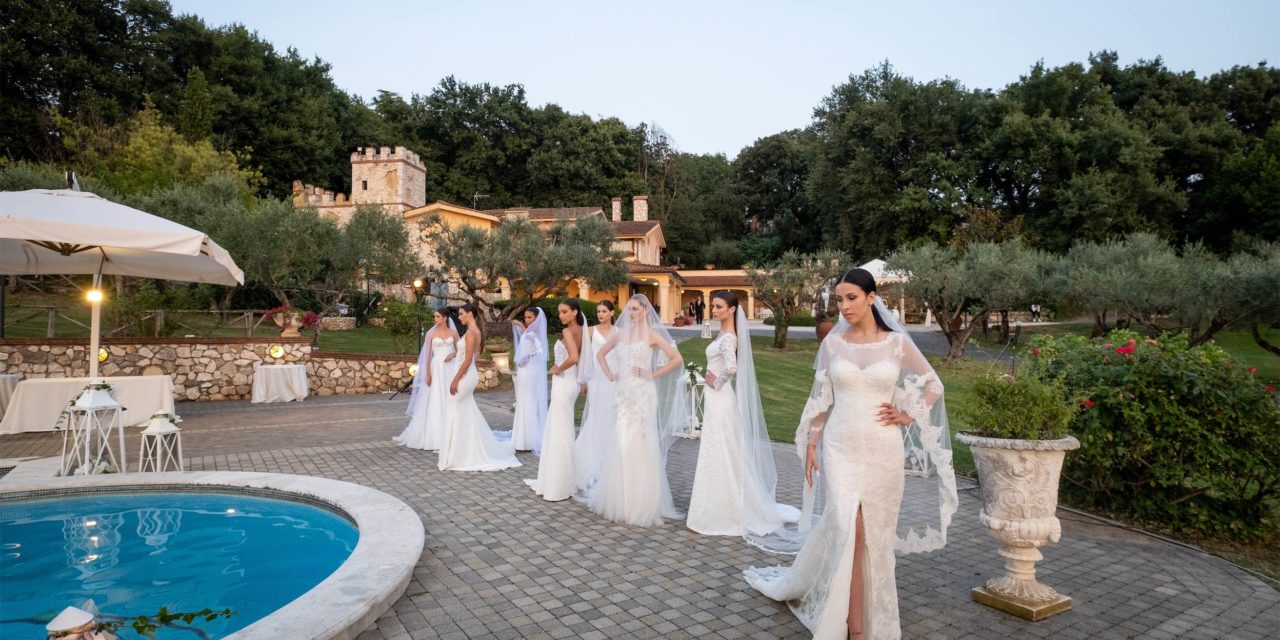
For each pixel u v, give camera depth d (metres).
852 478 3.20
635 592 3.79
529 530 4.98
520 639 3.17
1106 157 32.31
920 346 24.77
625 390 5.26
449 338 8.26
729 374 4.99
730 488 4.97
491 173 53.75
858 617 3.09
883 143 36.62
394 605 3.55
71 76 33.38
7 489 5.44
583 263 21.62
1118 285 19.73
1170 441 5.07
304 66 48.62
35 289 21.17
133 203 19.28
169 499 5.72
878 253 37.25
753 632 3.28
